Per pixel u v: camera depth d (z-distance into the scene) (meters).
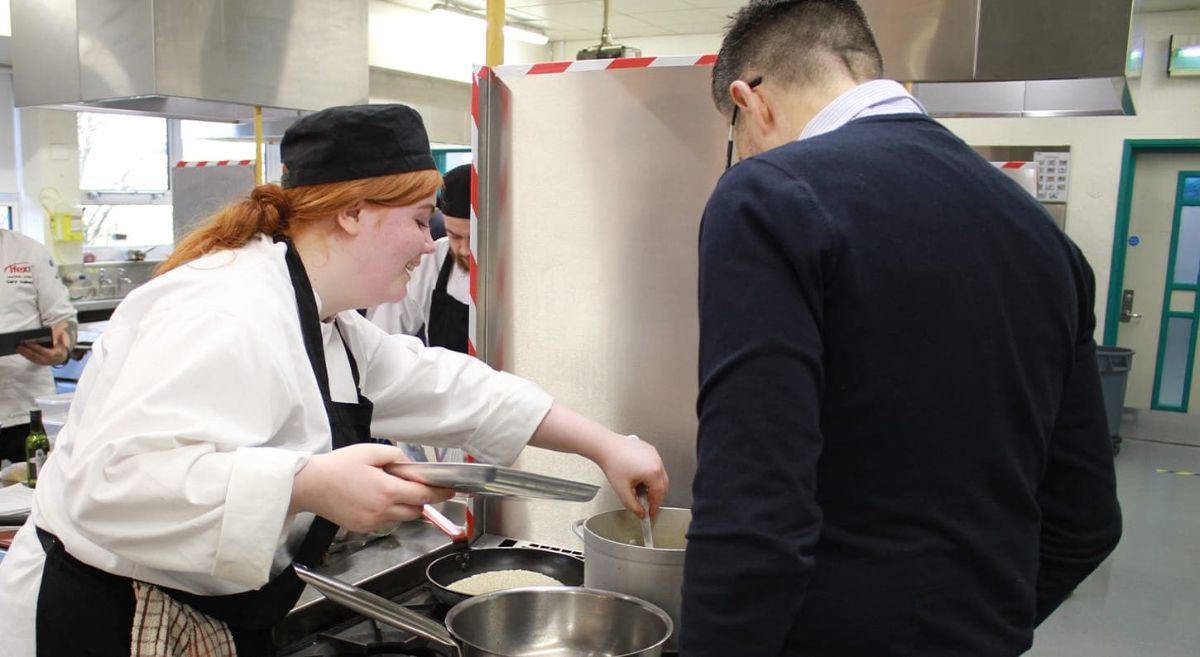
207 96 2.84
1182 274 6.76
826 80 0.96
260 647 1.06
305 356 0.96
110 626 0.94
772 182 0.81
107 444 0.81
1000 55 2.29
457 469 0.85
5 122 5.56
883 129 0.88
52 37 2.90
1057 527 1.01
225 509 0.79
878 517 0.82
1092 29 2.21
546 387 1.60
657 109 1.47
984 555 0.85
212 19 2.83
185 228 1.14
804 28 0.97
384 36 5.91
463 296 2.45
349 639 1.21
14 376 2.98
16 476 2.01
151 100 3.18
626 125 1.49
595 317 1.55
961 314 0.81
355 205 1.00
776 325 0.77
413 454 2.14
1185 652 3.07
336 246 1.02
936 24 2.31
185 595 0.95
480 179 1.56
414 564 1.43
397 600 1.37
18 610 0.96
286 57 3.11
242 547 0.80
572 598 1.17
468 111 7.04
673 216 1.48
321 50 3.24
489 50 1.84
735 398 0.77
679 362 1.51
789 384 0.76
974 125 6.90
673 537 1.35
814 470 0.77
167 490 0.79
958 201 0.84
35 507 1.00
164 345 0.84
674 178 1.47
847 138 0.86
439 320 2.48
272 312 0.91
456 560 1.45
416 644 1.19
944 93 3.05
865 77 0.98
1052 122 6.73
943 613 0.83
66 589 0.94
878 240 0.79
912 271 0.80
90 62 2.82
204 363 0.83
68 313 3.12
